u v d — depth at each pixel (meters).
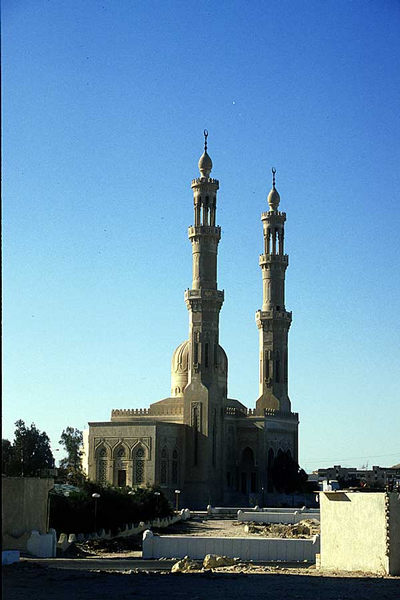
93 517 100.81
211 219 181.88
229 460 183.62
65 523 95.44
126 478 173.88
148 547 76.94
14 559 63.53
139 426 173.75
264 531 113.50
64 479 157.25
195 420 177.25
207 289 179.25
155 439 172.00
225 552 76.31
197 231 180.38
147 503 119.25
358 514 58.59
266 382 195.00
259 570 60.81
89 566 66.12
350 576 54.78
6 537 74.75
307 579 52.91
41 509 76.44
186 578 53.31
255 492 183.75
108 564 68.94
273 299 197.12
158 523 120.12
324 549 61.94
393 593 46.09
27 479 75.69
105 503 104.50
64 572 57.31
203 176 183.25
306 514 128.62
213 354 179.00
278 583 50.56
